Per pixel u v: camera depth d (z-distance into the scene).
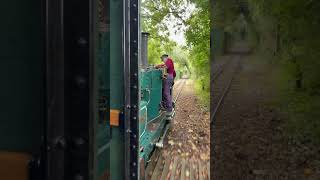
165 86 9.34
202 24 20.19
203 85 20.69
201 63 20.91
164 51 24.39
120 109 2.31
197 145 8.30
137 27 2.48
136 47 2.49
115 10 2.31
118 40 2.31
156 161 6.70
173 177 5.95
